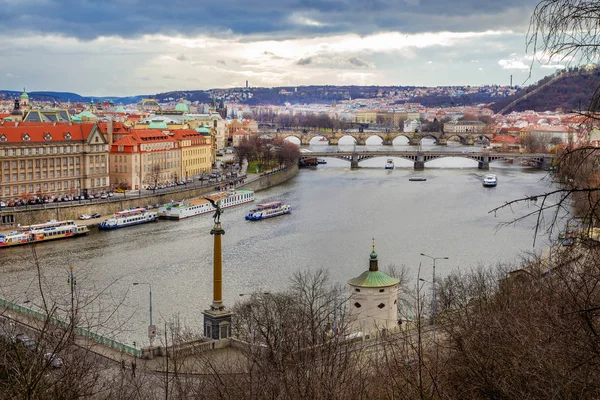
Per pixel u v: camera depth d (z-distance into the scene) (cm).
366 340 11762
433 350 9400
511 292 11644
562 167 4650
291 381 7725
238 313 15762
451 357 7931
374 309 16012
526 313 7544
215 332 14362
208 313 14512
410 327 12738
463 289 17188
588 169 4494
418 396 6994
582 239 4812
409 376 7319
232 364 10969
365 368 9081
